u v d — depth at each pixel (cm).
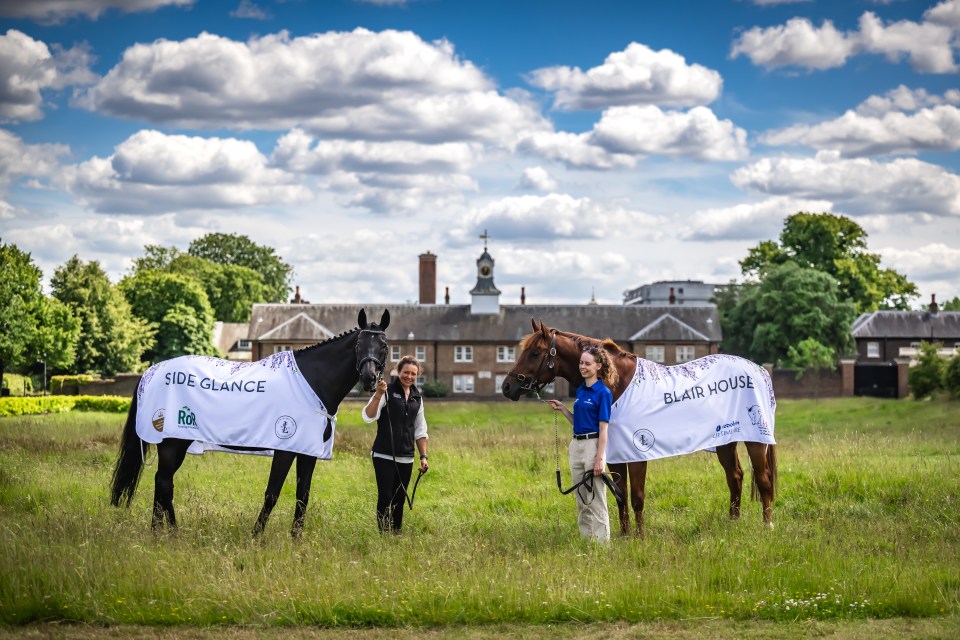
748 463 1656
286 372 1004
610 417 1005
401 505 1030
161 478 997
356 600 743
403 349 7412
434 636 698
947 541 980
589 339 1084
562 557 865
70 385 6147
